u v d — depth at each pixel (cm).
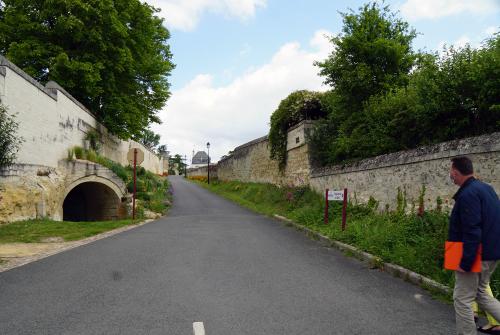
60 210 1566
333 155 1614
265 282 579
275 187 2250
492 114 812
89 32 1944
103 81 2152
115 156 2717
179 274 618
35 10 1944
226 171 3756
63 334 376
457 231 360
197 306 463
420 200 905
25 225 1124
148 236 1047
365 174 1195
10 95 1209
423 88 905
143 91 2603
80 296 500
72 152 1766
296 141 1912
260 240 992
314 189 1666
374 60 1390
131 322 409
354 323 415
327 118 1850
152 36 2483
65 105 1702
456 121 871
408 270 620
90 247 873
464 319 357
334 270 670
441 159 835
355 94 1411
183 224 1359
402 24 1447
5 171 1167
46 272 631
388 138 1152
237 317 428
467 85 814
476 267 343
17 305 464
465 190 354
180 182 5078
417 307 473
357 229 924
